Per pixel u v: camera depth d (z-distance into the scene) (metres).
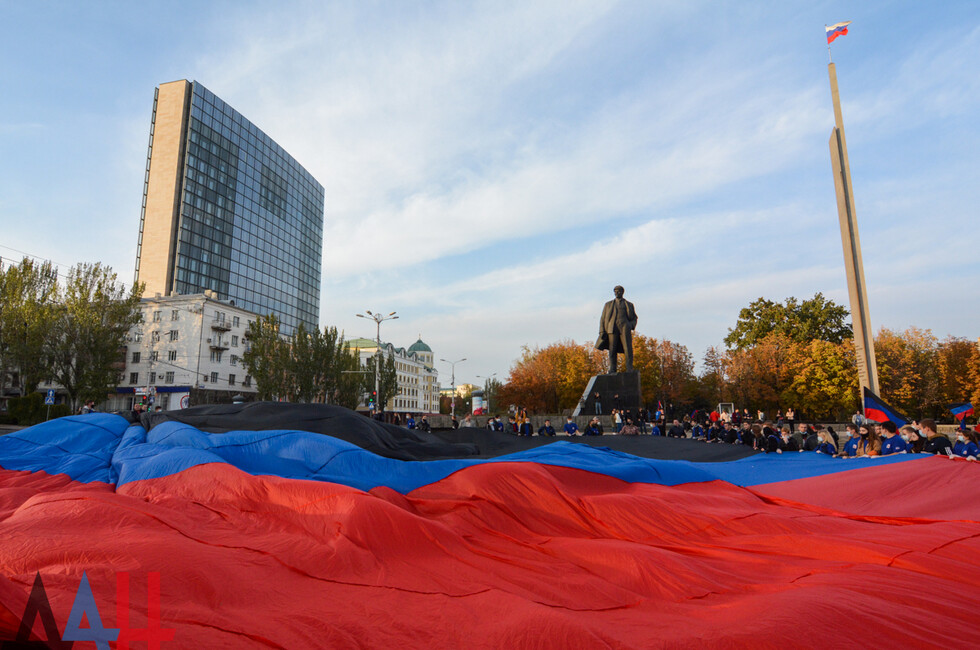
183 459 7.05
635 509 5.85
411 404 127.38
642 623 3.10
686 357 57.56
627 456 9.28
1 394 45.91
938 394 45.94
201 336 60.03
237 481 6.08
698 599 3.62
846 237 18.06
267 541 4.59
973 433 11.47
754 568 4.38
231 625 2.84
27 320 41.25
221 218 89.81
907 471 7.91
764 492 8.41
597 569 4.17
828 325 56.66
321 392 52.47
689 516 5.77
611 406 27.19
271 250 101.50
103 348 44.28
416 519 4.77
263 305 98.12
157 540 3.87
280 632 2.84
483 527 5.51
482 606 3.31
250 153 97.69
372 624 3.05
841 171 18.44
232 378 64.62
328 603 3.40
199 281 84.62
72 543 3.80
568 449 9.62
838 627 2.91
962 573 4.05
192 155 85.62
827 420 48.16
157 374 60.19
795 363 49.34
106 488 7.31
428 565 4.23
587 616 3.24
